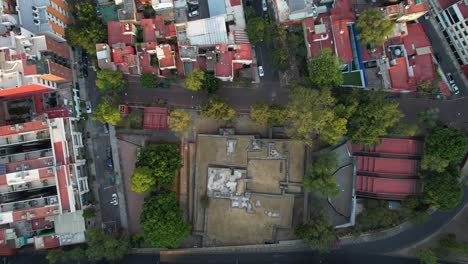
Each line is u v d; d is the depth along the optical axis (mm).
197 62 108938
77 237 107250
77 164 106750
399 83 102500
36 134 103688
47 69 96125
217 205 111188
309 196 110562
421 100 108625
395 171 108062
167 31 105938
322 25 101188
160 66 104125
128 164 112250
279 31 101938
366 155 110438
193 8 111500
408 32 104938
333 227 105625
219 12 107938
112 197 112562
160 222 99250
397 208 108750
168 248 111938
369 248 110188
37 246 106938
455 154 98625
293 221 110625
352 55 104875
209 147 111500
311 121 93062
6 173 98812
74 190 104750
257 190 110562
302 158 110000
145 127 108875
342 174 110312
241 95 111438
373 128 99188
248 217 110688
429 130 104812
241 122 111438
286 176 109562
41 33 98000
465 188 107000
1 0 96062
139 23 107438
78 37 104750
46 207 100000
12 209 101062
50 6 99500
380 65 104000
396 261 108875
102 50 103688
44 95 109875
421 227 108875
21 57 94062
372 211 105688
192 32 105938
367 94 101625
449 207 99688
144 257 111750
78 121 111938
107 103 103312
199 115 111562
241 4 108062
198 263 111438
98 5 110625
